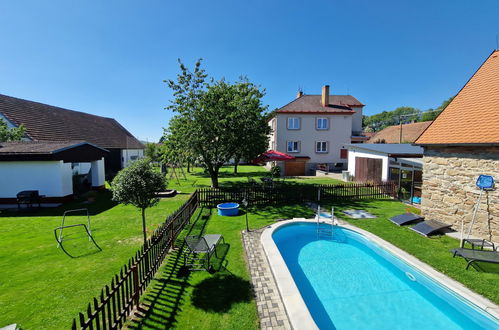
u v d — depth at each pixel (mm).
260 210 13414
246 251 7973
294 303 5051
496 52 10641
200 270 6703
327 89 31844
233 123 16422
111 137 33219
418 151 16875
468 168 9055
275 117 31562
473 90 10227
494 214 8242
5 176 14117
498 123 8203
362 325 5320
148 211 13180
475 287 5688
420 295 6379
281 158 18391
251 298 5441
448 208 9859
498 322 4770
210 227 10445
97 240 8922
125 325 4535
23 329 4488
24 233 9680
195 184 22500
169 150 19531
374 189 16297
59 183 14461
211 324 4621
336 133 31344
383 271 7617
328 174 27719
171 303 5238
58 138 23422
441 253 7594
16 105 22500
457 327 5230
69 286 5902
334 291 6574
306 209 13523
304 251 9016
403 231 9711
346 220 11320
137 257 5422
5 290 5730
